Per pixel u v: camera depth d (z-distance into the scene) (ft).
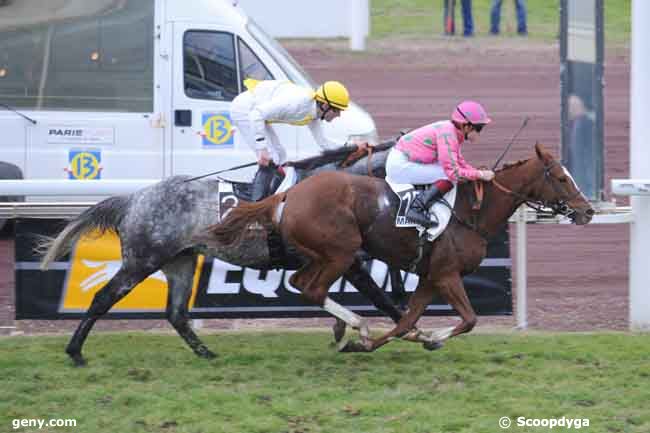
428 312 33.88
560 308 37.06
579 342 31.96
